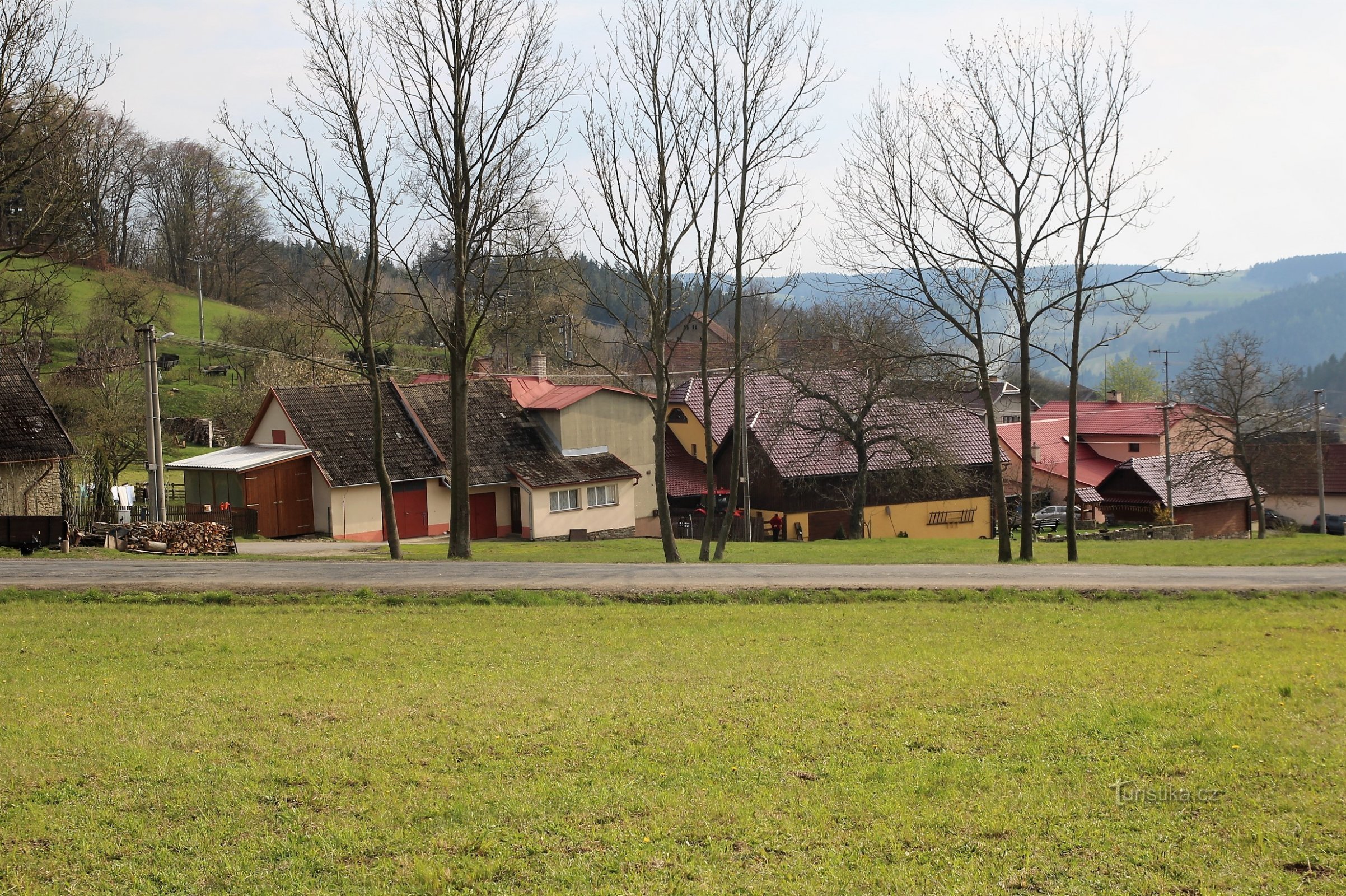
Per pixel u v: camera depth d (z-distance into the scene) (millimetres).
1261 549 37938
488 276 32031
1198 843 7957
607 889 7430
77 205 27859
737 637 16562
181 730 11094
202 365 89312
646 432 56344
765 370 35469
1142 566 27125
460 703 12219
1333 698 11883
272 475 46594
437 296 33625
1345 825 8156
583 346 36062
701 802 8969
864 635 16750
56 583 21703
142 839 8344
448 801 9055
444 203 29859
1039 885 7367
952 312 32469
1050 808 8711
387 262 37250
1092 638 16500
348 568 25047
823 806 8836
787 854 7973
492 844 8188
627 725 11242
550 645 15922
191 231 107500
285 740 10758
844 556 34781
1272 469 65875
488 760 10117
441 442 51406
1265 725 10805
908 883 7426
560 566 26172
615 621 18094
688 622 18062
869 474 53531
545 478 51094
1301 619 18484
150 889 7531
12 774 9695
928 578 23500
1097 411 79000
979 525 57531
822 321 46781
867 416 51781
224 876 7723
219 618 18312
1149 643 15945
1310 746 10062
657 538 49562
